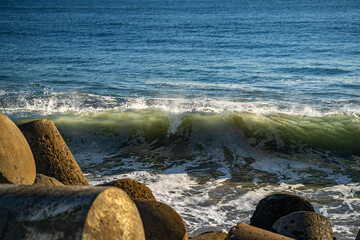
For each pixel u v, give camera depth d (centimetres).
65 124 1211
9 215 167
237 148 1112
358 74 2256
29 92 1727
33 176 304
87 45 3491
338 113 1375
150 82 2064
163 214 350
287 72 2348
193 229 623
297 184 848
